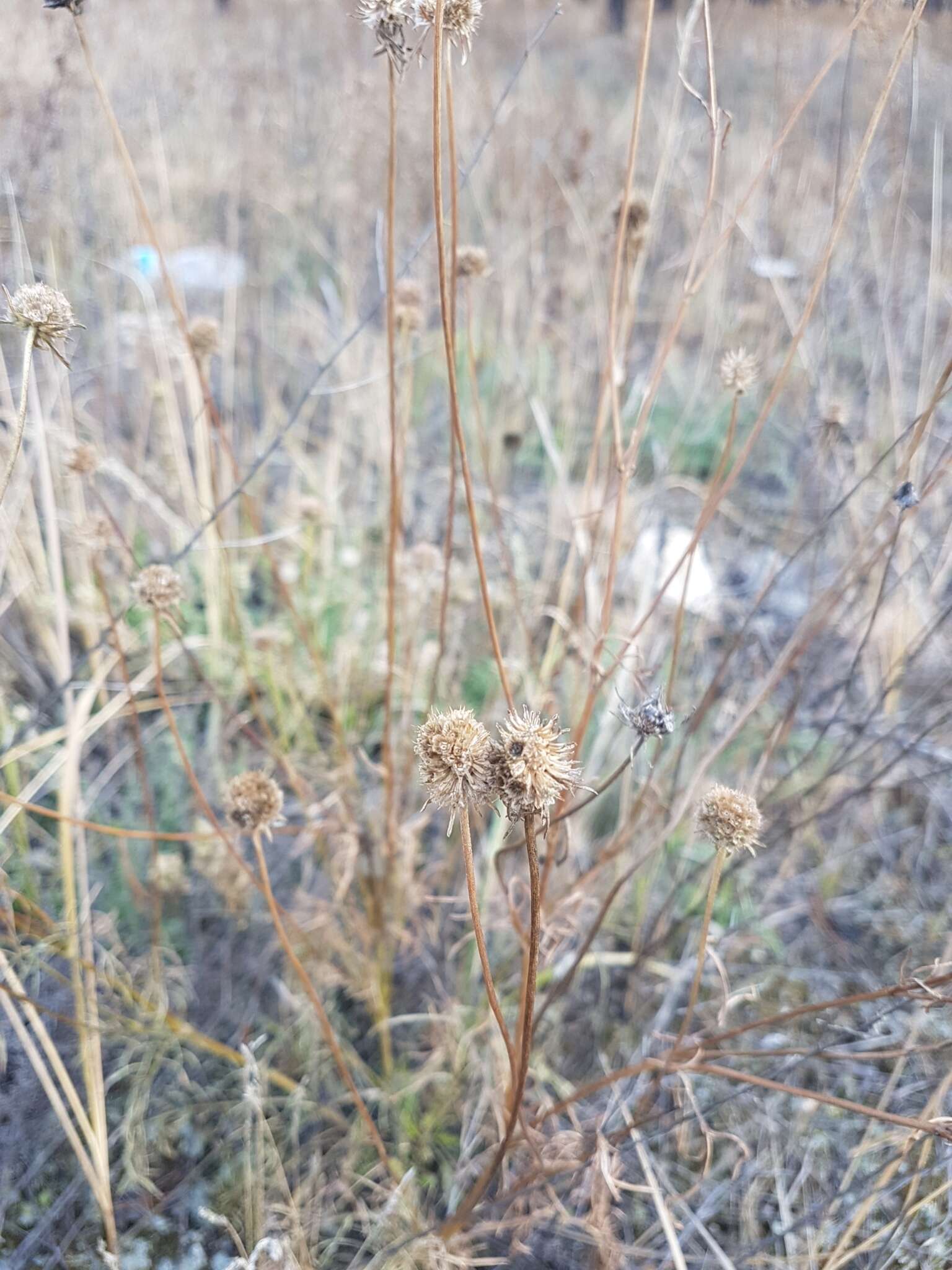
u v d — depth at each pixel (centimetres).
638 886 37
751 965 38
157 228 58
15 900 33
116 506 49
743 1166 32
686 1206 30
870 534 31
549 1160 27
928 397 42
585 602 34
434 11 19
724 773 40
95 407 52
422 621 43
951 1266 28
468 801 17
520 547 52
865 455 49
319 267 76
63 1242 29
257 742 36
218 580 44
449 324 21
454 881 37
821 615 33
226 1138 32
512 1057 24
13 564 38
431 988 36
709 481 63
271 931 37
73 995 33
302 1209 29
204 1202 30
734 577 56
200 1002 35
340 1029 35
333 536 50
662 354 26
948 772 43
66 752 29
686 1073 27
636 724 21
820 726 41
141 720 44
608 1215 28
